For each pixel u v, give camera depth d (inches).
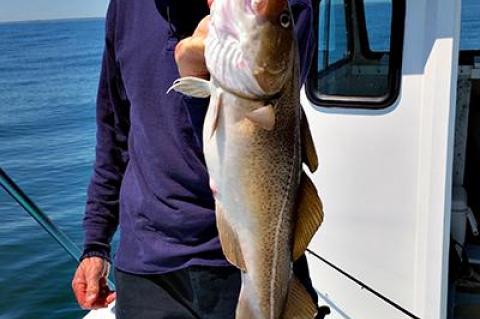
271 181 53.4
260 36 49.2
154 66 63.9
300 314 58.3
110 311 101.3
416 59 94.8
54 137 659.4
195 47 51.5
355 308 105.7
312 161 56.9
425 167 97.0
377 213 101.3
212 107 51.6
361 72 99.8
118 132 78.7
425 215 97.9
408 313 94.9
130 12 65.9
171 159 64.2
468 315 120.3
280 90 51.4
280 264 56.1
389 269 102.3
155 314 68.7
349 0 99.6
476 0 254.1
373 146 99.9
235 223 54.4
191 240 65.7
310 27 59.3
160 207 65.9
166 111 63.7
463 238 129.8
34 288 236.7
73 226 342.6
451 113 94.4
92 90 1024.9
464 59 150.4
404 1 93.6
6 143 629.9
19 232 305.0
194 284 66.1
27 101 930.7
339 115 100.7
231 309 66.4
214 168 53.3
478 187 150.2
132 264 69.7
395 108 97.3
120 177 80.5
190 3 62.9
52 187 448.1
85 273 79.0
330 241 104.6
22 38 2161.7
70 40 2034.9
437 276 98.3
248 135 51.8
